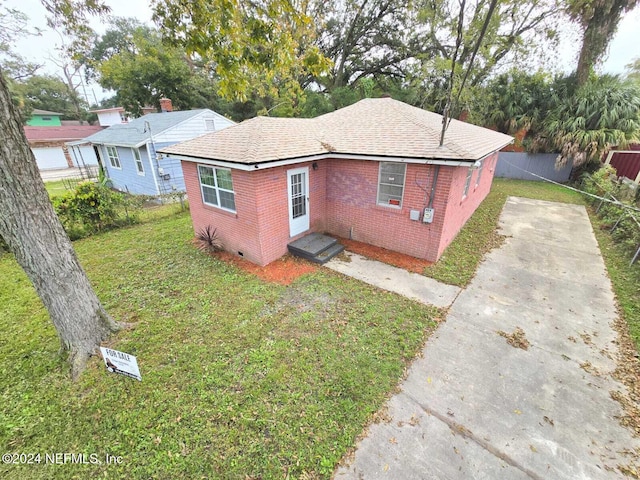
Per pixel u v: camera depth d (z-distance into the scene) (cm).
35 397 371
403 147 670
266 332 479
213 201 770
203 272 687
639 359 414
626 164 1298
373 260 741
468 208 972
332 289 607
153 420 335
